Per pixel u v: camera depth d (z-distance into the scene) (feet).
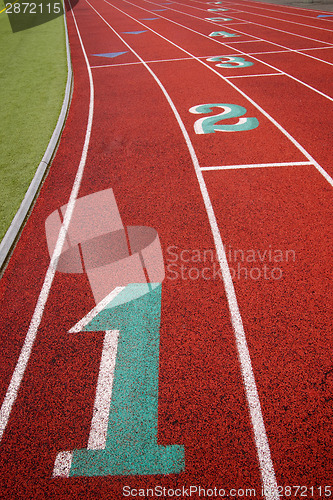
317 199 16.20
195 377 9.66
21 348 10.69
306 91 29.35
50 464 8.18
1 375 10.00
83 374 9.89
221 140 22.21
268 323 10.90
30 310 11.86
